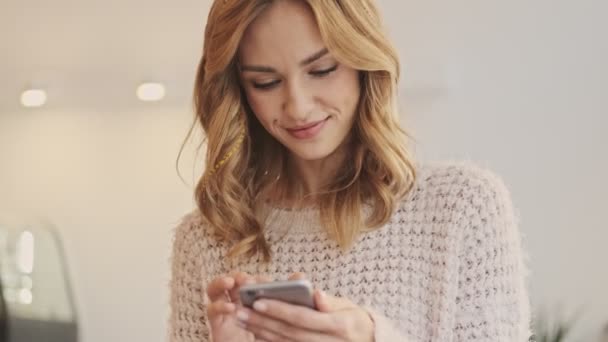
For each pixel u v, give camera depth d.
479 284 1.24
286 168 1.35
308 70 1.17
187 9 2.91
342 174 1.29
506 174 2.59
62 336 2.46
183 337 1.38
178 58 2.92
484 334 1.23
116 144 3.03
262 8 1.15
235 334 1.07
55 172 3.11
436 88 2.62
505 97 2.59
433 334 1.24
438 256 1.25
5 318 2.28
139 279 3.04
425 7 2.62
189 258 1.38
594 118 2.54
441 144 2.62
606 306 2.54
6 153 3.17
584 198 2.55
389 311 1.25
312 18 1.15
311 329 1.01
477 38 2.59
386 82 1.22
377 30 1.21
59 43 3.04
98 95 3.03
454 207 1.25
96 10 3.00
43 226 2.76
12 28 3.08
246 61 1.19
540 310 2.57
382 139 1.24
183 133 2.94
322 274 1.28
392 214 1.27
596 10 2.52
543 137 2.57
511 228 1.28
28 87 3.03
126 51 2.98
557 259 2.57
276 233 1.32
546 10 2.55
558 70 2.55
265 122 1.23
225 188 1.31
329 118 1.19
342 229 1.26
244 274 1.09
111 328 3.06
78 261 3.08
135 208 3.03
